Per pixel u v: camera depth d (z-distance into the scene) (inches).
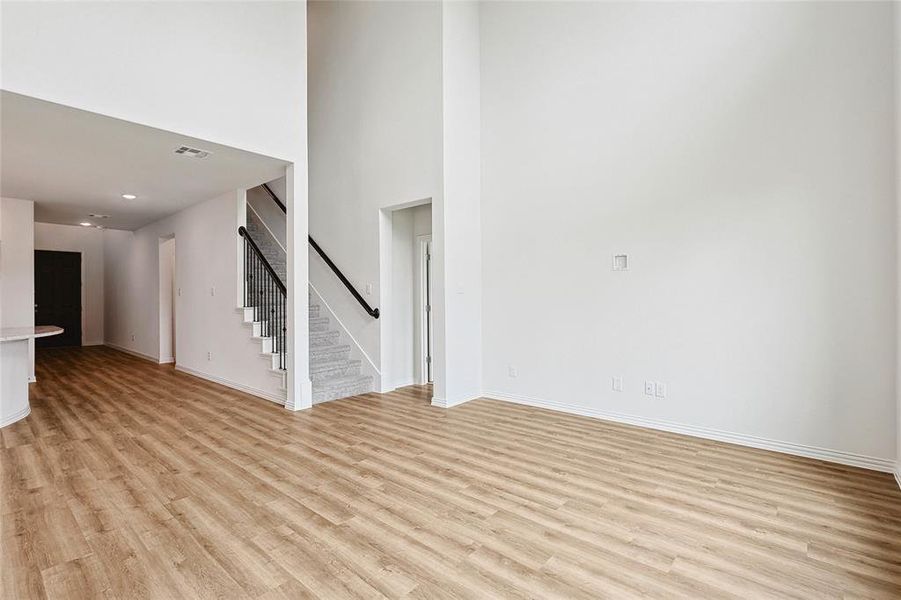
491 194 201.5
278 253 276.1
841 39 121.3
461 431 154.9
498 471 120.1
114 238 380.2
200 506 100.4
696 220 145.6
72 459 128.0
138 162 175.2
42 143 152.3
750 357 136.6
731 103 138.5
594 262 169.5
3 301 231.6
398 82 206.5
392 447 138.9
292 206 180.1
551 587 72.8
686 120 147.0
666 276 152.2
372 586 73.3
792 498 103.2
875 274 117.6
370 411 181.2
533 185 186.7
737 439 139.5
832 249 123.2
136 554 82.0
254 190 303.6
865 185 118.6
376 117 216.5
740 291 137.9
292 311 182.1
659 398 155.1
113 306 386.6
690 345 147.9
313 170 252.4
